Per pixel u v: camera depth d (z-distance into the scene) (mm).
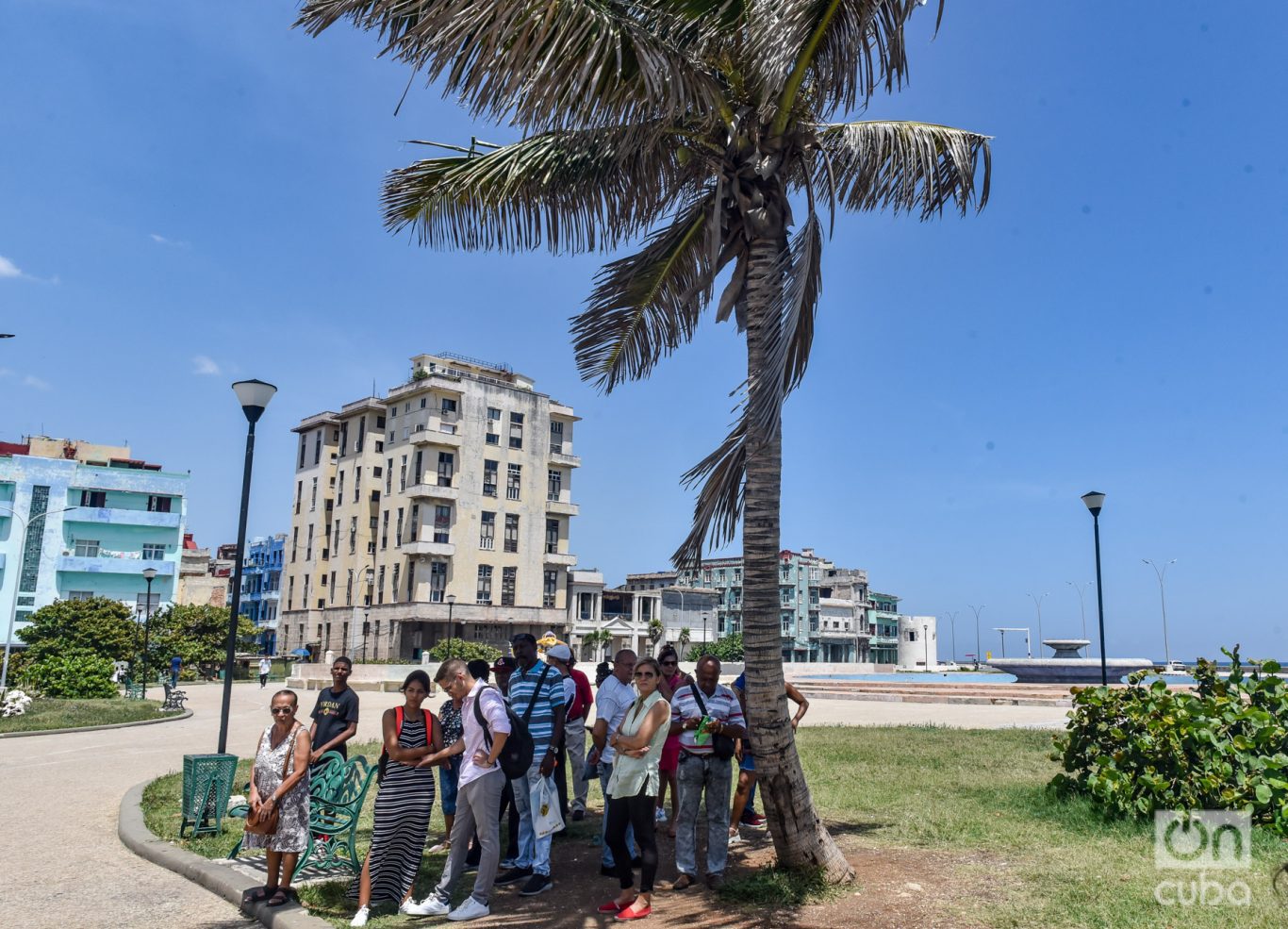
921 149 6613
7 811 9938
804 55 5941
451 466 58625
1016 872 6254
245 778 11484
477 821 5742
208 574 83438
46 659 29578
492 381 61062
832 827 8094
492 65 4781
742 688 7180
